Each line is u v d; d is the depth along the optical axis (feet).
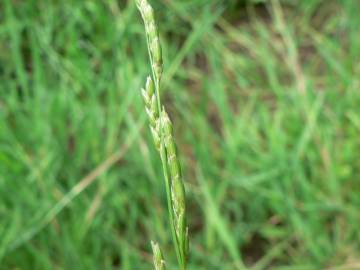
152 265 0.78
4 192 0.80
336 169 0.83
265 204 0.83
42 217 0.77
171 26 0.98
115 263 0.80
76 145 0.85
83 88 0.91
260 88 0.94
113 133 0.84
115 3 0.97
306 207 0.80
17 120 0.87
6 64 0.94
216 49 0.96
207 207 0.79
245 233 0.81
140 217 0.82
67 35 0.95
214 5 1.01
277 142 0.84
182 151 0.88
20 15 0.97
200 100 0.93
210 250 0.79
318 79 0.94
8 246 0.75
